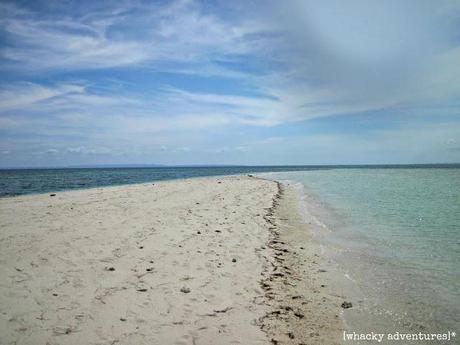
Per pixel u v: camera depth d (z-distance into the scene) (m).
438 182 37.28
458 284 6.52
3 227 10.53
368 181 40.47
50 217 12.33
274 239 10.22
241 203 18.20
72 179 52.72
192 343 4.41
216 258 8.01
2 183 40.28
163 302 5.55
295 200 20.70
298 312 5.40
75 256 7.71
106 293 5.80
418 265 7.73
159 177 61.06
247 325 4.95
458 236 10.60
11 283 6.11
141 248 8.51
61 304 5.35
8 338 4.34
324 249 9.20
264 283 6.61
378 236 10.69
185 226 11.31
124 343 4.34
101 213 13.38
